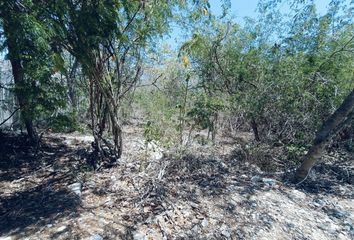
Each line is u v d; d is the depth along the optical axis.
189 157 4.41
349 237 2.91
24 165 4.23
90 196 3.18
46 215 2.76
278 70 5.49
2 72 5.12
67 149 5.01
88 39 3.09
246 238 2.66
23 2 2.90
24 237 2.40
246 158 4.87
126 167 4.03
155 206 2.99
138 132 6.52
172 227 2.69
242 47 6.04
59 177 3.78
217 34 5.81
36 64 3.53
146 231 2.58
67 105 4.50
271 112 5.54
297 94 5.29
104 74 3.70
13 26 2.85
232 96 5.57
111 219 2.72
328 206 3.55
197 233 2.65
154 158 4.34
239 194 3.50
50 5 2.90
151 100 6.86
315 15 5.62
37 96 3.88
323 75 5.32
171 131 4.93
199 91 5.60
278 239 2.71
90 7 3.00
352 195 3.95
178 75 6.32
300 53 5.60
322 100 5.23
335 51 5.38
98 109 4.10
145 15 3.77
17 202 3.07
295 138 5.24
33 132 4.99
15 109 4.66
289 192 3.78
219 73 5.95
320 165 5.00
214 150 5.19
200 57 5.88
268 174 4.42
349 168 5.01
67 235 2.43
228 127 6.30
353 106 3.72
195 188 3.56
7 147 4.79
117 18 3.15
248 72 5.80
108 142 4.31
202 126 4.82
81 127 4.72
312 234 2.87
